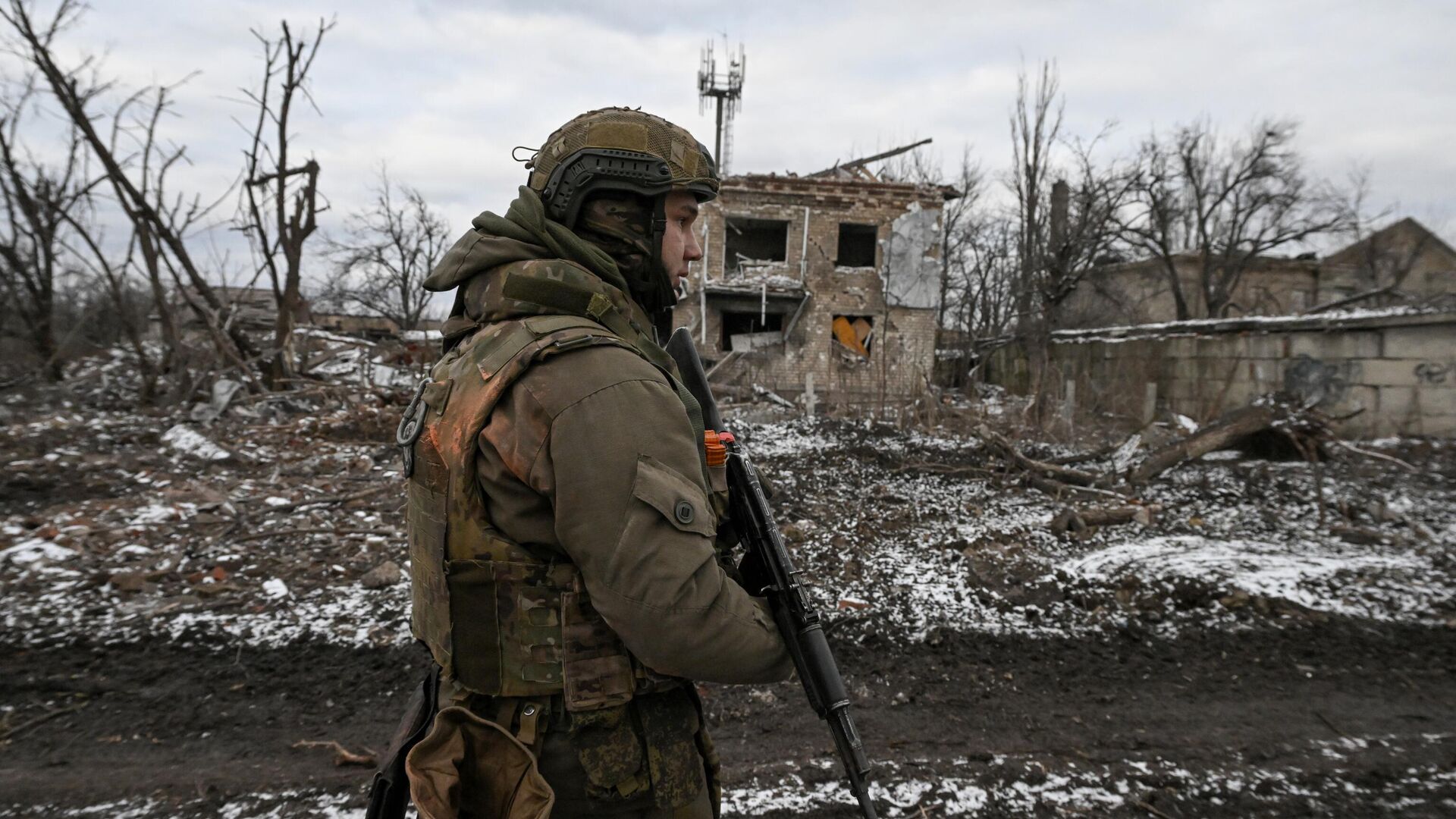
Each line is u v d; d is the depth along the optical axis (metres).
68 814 2.65
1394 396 11.50
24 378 12.30
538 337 1.19
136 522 5.62
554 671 1.18
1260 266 29.67
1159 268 29.77
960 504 6.93
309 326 14.95
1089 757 3.16
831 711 1.31
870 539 5.80
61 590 4.45
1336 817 2.77
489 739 1.20
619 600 1.10
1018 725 3.42
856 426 9.97
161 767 2.95
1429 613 4.79
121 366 13.21
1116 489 7.57
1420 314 11.09
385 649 3.94
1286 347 12.89
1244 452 9.27
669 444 1.15
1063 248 20.28
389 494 6.51
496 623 1.19
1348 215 24.86
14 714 3.27
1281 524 6.62
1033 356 19.56
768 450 8.66
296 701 3.47
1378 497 7.46
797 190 21.83
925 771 3.01
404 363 14.78
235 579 4.68
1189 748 3.25
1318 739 3.35
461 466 1.19
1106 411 13.83
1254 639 4.41
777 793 2.84
